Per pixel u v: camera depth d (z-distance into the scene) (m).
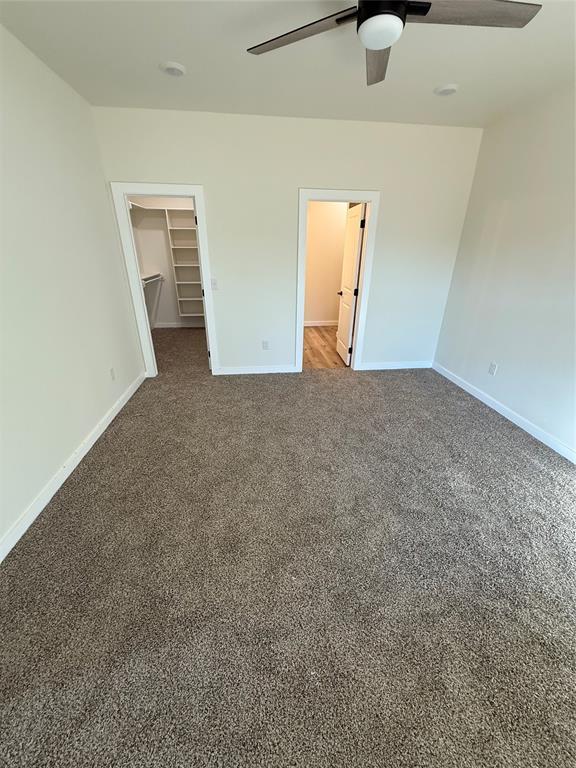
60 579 1.49
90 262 2.60
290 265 3.47
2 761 0.97
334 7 1.59
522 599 1.45
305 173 3.12
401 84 2.32
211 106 2.70
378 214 3.37
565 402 2.44
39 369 1.92
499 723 1.06
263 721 1.06
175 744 1.00
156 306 5.95
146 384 3.60
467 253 3.45
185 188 3.05
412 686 1.15
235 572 1.54
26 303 1.84
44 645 1.25
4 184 1.71
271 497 2.01
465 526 1.83
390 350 4.05
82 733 1.02
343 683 1.15
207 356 4.50
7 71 1.75
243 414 2.99
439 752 0.99
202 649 1.24
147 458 2.36
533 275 2.67
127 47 1.91
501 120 2.91
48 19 1.66
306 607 1.40
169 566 1.56
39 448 1.90
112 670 1.17
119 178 2.95
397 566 1.59
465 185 3.36
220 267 3.39
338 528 1.80
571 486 2.15
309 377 3.85
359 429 2.78
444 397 3.39
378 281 3.66
